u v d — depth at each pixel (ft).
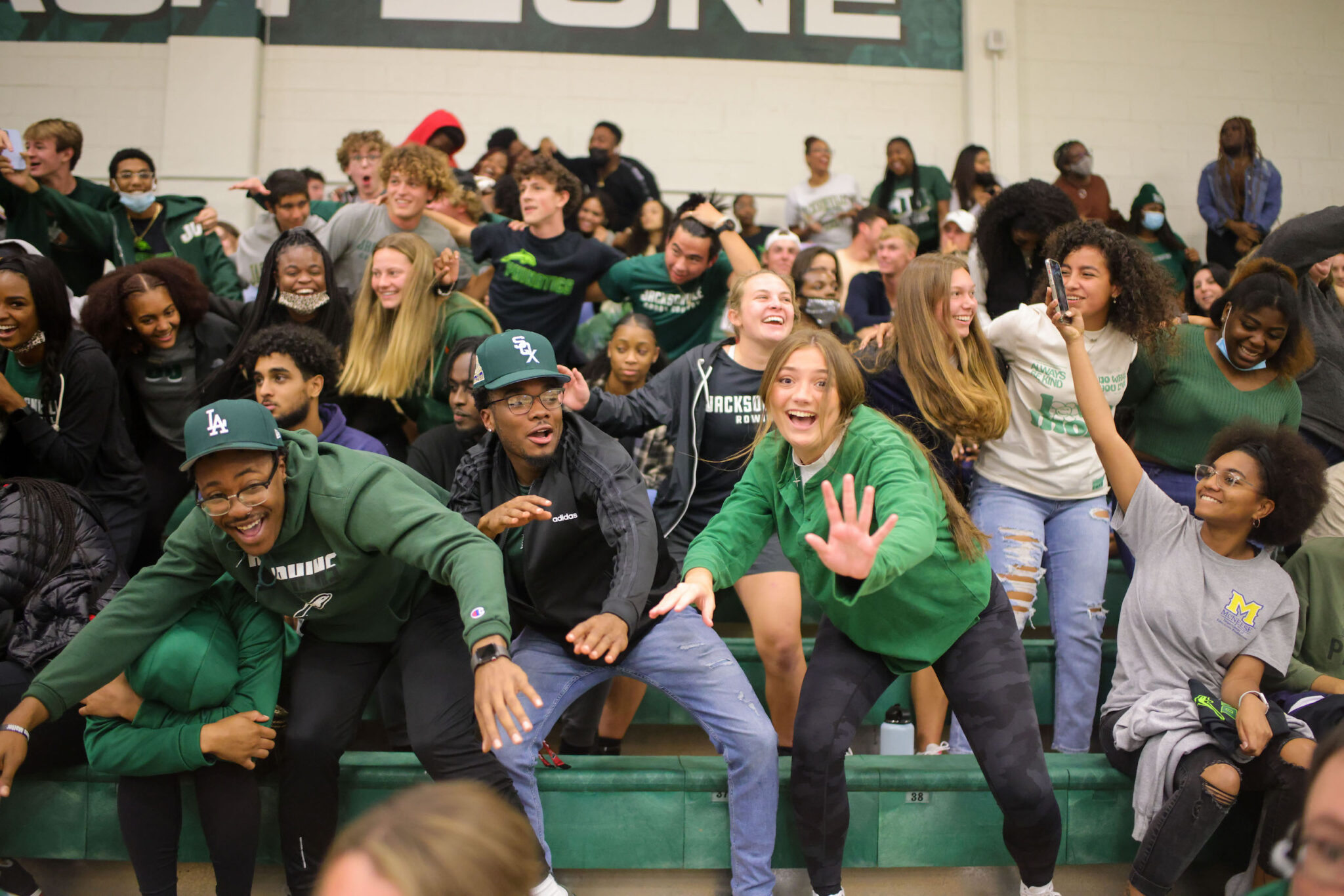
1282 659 7.51
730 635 10.54
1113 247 8.61
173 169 22.07
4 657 7.30
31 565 7.42
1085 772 7.65
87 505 7.91
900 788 7.56
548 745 8.75
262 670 6.96
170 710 6.79
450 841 2.39
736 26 23.39
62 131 14.11
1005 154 23.25
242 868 6.81
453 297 10.66
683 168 23.25
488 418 7.27
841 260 16.70
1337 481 9.21
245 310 11.10
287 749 6.79
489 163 19.17
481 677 5.76
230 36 22.30
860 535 5.11
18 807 7.48
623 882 7.63
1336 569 8.14
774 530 7.37
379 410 10.16
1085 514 8.77
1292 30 23.86
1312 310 10.55
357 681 7.13
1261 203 20.25
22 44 22.25
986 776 6.71
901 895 7.80
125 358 10.15
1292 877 2.73
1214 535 7.73
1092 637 8.57
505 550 7.23
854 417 6.70
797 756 6.79
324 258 10.32
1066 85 23.67
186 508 9.61
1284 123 23.76
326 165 22.63
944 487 6.81
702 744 9.53
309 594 6.71
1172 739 7.14
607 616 6.57
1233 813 7.77
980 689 6.81
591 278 13.05
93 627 6.48
